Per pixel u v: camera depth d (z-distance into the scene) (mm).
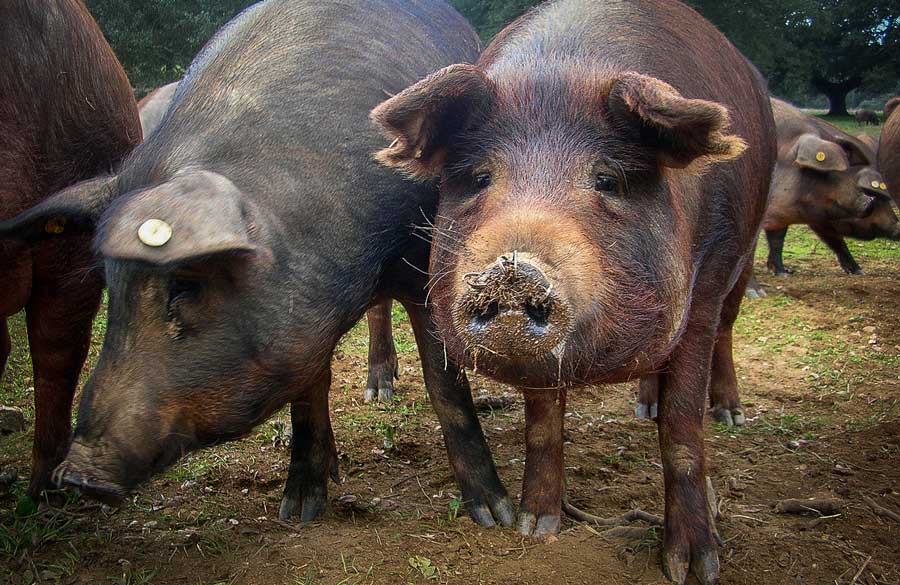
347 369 6816
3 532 3846
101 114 4262
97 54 4312
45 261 3990
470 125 3021
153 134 3574
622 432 5418
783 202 10695
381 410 5859
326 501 4223
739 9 22938
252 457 4910
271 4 4020
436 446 5156
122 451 3072
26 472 4727
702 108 2555
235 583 3449
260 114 3453
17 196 3713
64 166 4012
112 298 3174
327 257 3434
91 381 3164
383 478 4648
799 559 3674
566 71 3059
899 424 5445
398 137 2881
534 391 3477
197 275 3094
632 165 2875
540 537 3818
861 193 10367
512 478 4660
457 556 3658
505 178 2852
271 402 3391
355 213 3533
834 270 11484
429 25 4441
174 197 2873
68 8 4098
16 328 8016
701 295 3537
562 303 2379
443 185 3158
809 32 38625
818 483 4559
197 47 16484
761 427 5504
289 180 3385
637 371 2982
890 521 4090
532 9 3826
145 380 3111
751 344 7621
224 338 3174
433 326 4023
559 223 2609
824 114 48469
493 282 2340
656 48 3469
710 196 3443
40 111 3801
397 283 4016
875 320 8352
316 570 3525
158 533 3918
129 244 2746
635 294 2809
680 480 3527
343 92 3641
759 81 4906
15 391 6191
